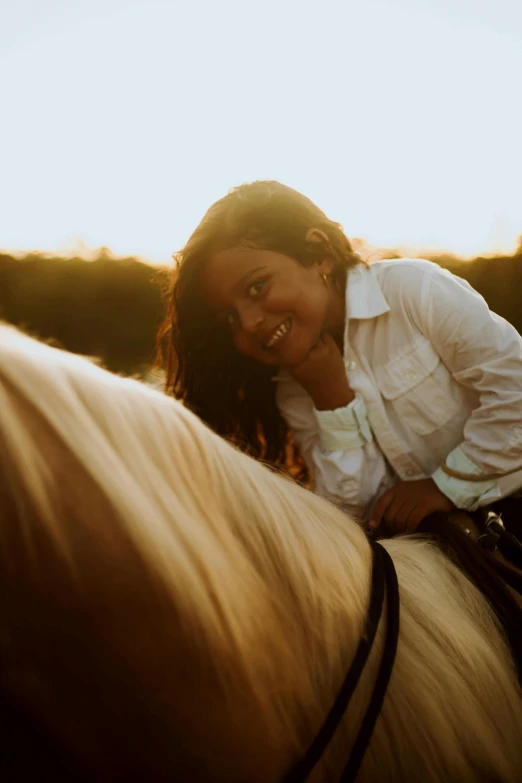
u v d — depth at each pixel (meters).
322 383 1.15
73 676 0.49
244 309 1.08
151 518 0.54
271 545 0.68
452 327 1.12
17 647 0.47
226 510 0.66
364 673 0.72
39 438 0.51
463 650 0.80
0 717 0.46
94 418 0.56
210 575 0.57
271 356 1.12
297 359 1.11
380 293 1.15
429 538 1.06
